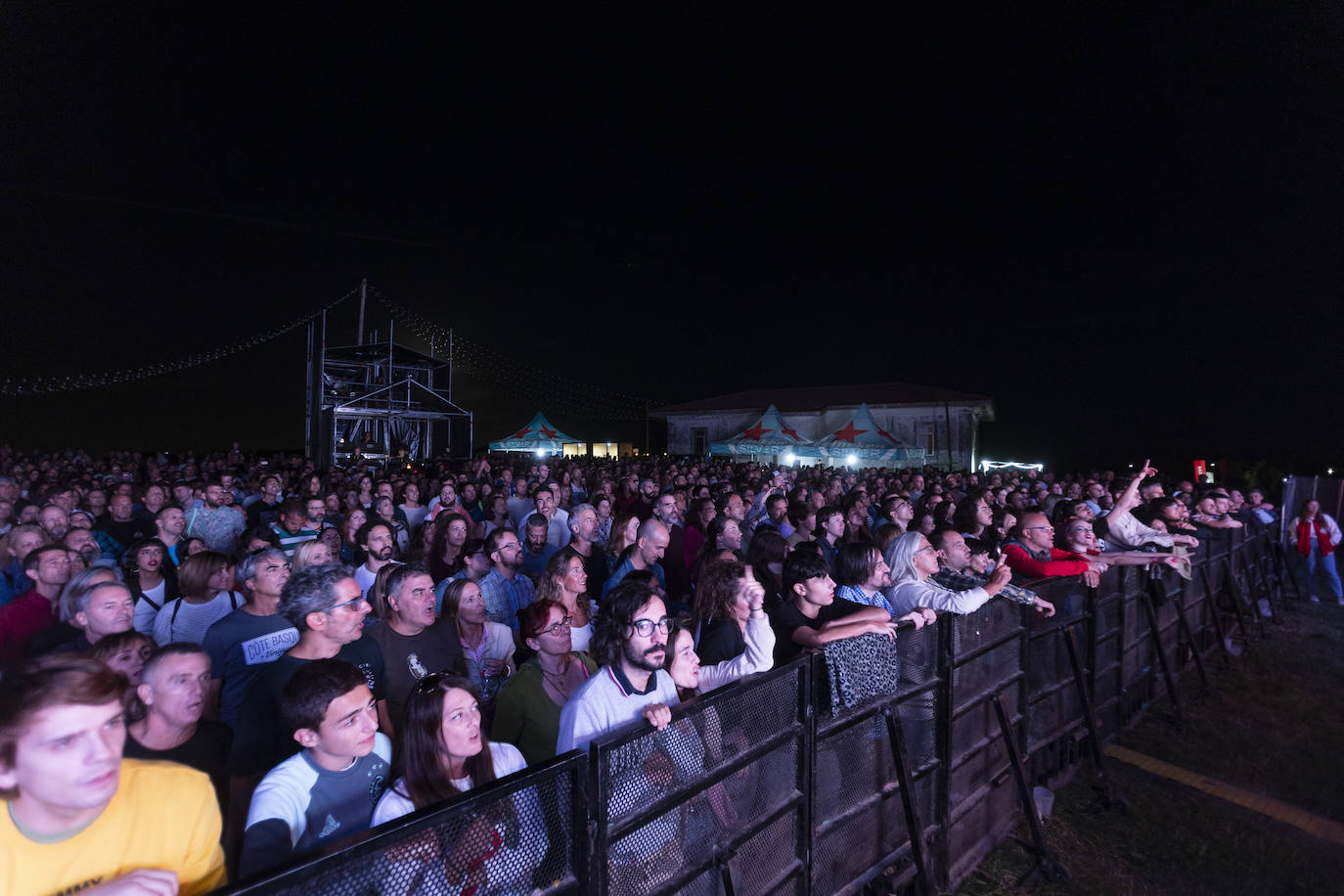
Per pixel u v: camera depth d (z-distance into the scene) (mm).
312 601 2826
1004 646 4055
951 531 5074
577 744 2379
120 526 6816
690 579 6395
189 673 2436
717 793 2322
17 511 6840
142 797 1661
